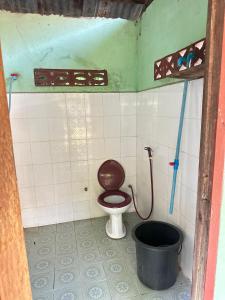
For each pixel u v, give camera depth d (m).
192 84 1.44
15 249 0.58
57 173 2.40
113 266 1.80
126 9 1.94
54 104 2.25
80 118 2.35
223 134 0.66
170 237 1.72
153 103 2.05
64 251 2.01
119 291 1.54
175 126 1.69
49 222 2.48
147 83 2.15
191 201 1.53
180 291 1.54
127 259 1.88
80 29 2.19
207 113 0.69
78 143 2.39
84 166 2.46
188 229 1.59
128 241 2.15
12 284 0.57
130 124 2.51
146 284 1.57
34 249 2.04
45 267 1.80
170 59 1.61
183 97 1.48
